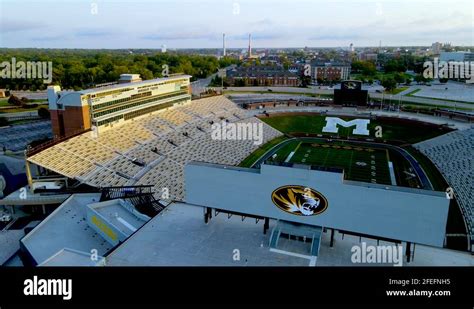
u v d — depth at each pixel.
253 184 42.97
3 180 67.94
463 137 100.56
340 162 97.62
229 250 40.31
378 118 129.62
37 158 64.56
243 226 46.09
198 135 103.50
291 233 40.97
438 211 35.34
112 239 48.47
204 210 46.53
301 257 38.81
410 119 123.69
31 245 48.19
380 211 37.62
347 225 39.44
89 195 62.62
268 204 42.84
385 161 98.19
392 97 171.75
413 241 36.94
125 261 38.44
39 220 61.34
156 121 100.62
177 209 51.12
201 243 41.91
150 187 67.75
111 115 86.00
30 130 120.06
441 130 112.44
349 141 117.50
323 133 124.38
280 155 103.62
